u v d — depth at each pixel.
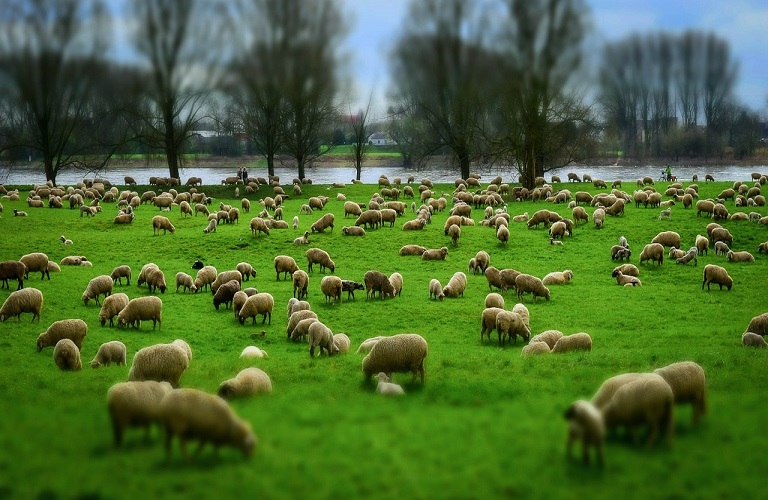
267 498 12.02
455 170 155.00
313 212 70.50
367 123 124.38
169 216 66.88
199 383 21.47
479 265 47.59
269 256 52.34
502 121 98.25
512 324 30.92
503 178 133.88
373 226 61.62
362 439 14.80
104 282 38.97
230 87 98.94
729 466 13.37
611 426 14.40
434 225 61.72
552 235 56.44
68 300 38.50
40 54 89.94
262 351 27.25
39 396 19.77
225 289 38.34
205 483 12.52
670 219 62.56
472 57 98.00
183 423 13.23
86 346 29.70
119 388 14.55
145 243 55.25
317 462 13.49
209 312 37.47
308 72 98.81
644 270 48.31
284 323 35.25
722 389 19.97
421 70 102.94
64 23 90.56
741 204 68.06
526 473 13.04
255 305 34.84
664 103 173.38
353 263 50.41
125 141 97.75
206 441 13.52
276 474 12.93
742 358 24.50
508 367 23.86
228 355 28.38
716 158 166.00
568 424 15.74
